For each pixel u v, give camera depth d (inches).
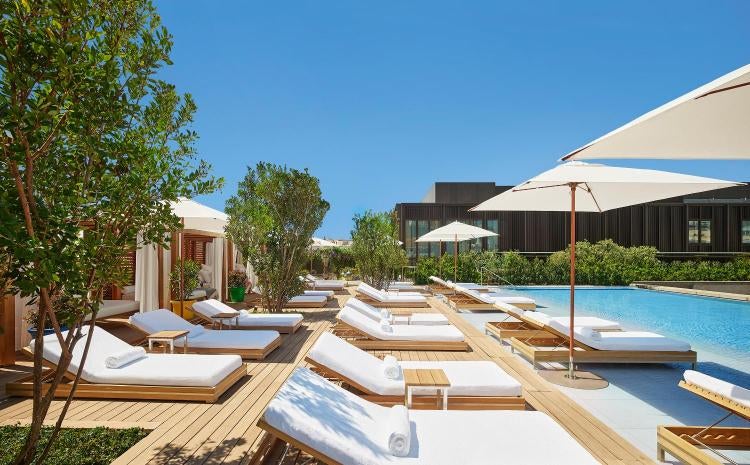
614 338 275.4
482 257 919.7
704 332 435.8
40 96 87.9
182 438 157.0
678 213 1038.4
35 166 98.7
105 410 184.5
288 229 479.5
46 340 205.3
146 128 115.7
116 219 109.8
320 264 1123.9
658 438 150.4
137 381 196.5
